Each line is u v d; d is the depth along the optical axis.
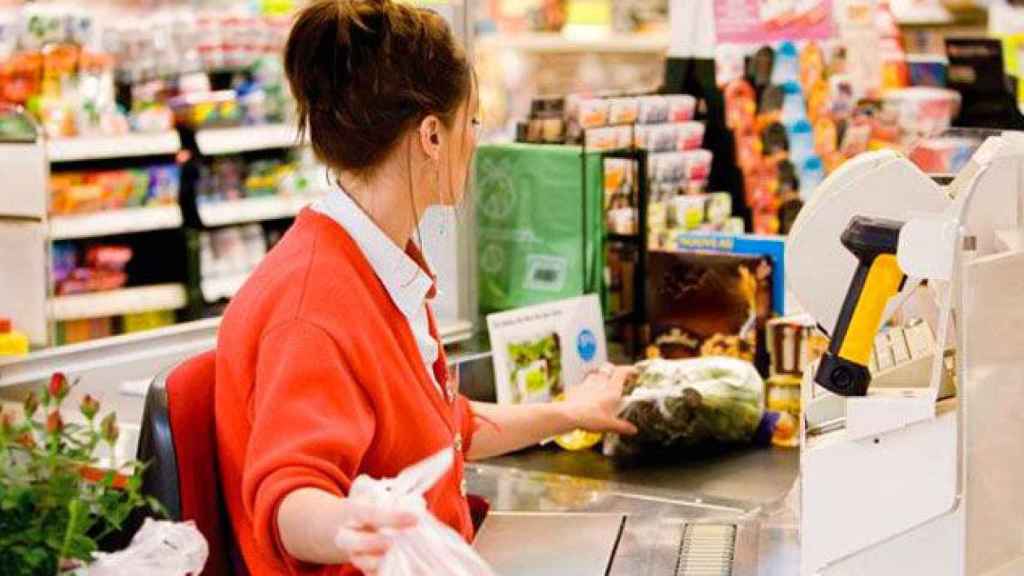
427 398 2.34
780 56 4.37
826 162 4.44
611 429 3.19
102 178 5.79
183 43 6.09
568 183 3.76
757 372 3.46
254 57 6.26
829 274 2.32
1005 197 2.15
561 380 3.46
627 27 6.95
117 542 2.40
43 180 4.02
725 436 3.31
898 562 2.07
